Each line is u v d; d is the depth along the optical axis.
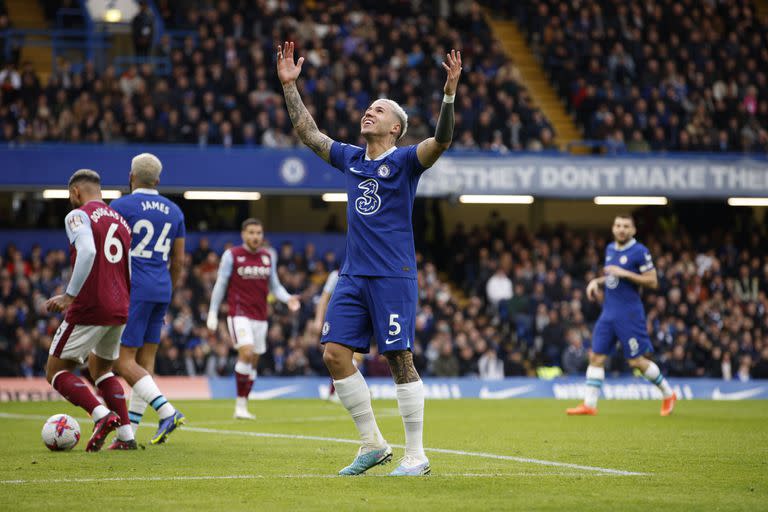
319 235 33.09
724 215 37.38
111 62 36.62
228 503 7.15
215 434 13.77
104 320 10.51
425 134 33.03
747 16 41.06
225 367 26.69
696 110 36.22
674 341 29.98
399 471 8.70
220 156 30.20
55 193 30.94
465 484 8.17
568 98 38.09
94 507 6.98
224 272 17.62
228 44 34.12
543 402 23.92
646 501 7.38
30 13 38.38
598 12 39.44
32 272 28.83
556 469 9.42
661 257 32.69
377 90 34.31
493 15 42.53
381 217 8.70
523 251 32.34
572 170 32.25
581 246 34.72
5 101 31.50
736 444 12.22
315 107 32.97
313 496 7.48
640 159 32.62
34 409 19.91
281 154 30.56
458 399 25.80
